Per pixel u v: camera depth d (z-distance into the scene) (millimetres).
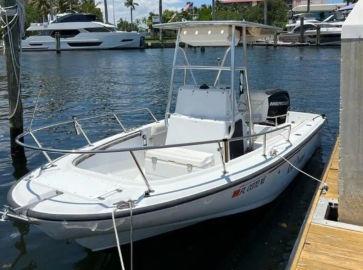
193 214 4453
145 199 4094
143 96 15938
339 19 52688
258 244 4969
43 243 5090
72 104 14375
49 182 4410
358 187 3947
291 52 37156
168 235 4707
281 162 5465
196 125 5441
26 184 4465
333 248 3637
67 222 3859
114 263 4625
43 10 62469
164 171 5207
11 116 8250
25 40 47062
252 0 82500
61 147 8945
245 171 4871
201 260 4660
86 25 46688
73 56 39500
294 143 6055
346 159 3941
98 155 5398
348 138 3893
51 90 17719
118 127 10594
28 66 29688
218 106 5453
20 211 4027
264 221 5484
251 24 5297
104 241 4312
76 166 4965
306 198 6125
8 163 7992
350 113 3840
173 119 5613
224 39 5395
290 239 5066
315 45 44250
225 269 4516
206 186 4434
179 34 5691
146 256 4711
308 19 56031
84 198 4078
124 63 31328
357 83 3764
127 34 47594
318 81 18500
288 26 52281
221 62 6293
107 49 47469
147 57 37281
